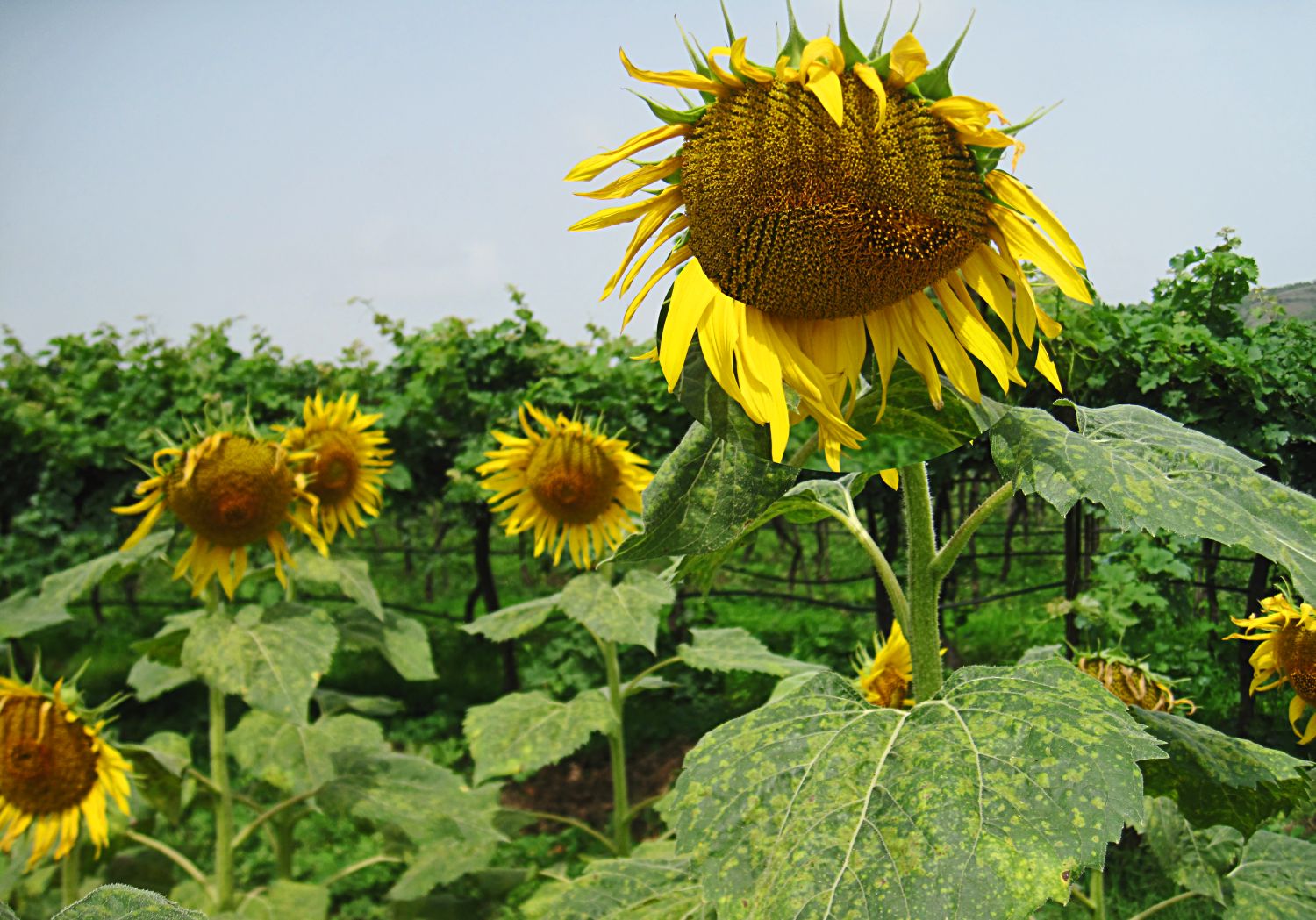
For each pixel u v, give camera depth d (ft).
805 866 4.23
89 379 26.63
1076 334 12.96
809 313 4.76
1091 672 7.88
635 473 14.80
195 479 12.77
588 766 22.85
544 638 28.48
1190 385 14.01
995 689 4.88
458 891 16.53
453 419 24.73
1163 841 8.21
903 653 8.66
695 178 4.63
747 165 4.46
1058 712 4.50
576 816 20.76
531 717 13.92
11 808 11.60
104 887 3.21
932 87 4.52
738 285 4.70
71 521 25.07
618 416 22.41
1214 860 8.10
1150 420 5.44
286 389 26.50
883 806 4.36
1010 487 5.61
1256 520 4.48
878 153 4.38
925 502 5.89
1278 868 8.00
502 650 24.71
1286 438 13.61
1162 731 6.13
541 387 23.85
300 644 12.89
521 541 28.96
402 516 27.66
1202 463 4.88
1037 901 3.84
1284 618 7.03
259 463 13.04
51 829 11.71
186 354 27.50
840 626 27.73
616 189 4.87
